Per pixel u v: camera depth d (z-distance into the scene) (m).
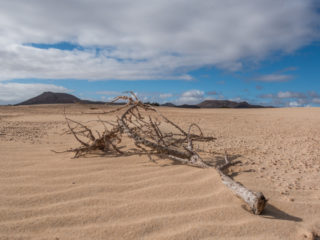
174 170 3.03
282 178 3.06
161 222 1.92
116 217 1.97
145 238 1.75
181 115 13.18
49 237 1.71
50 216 1.95
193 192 2.42
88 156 3.63
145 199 2.27
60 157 3.59
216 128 8.35
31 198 2.22
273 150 4.79
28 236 1.71
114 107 14.65
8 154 3.65
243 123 10.45
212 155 4.08
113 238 1.73
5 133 5.74
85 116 10.93
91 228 1.83
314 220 2.09
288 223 1.99
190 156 3.41
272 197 2.46
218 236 1.79
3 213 1.96
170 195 2.35
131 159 3.47
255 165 3.62
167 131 5.64
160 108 20.08
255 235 1.83
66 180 2.65
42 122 8.60
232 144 5.34
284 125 9.87
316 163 3.81
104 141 3.85
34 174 2.81
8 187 2.43
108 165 3.19
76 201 2.20
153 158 3.53
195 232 1.81
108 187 2.49
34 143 4.63
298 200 2.43
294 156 4.27
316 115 14.05
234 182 2.51
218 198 2.30
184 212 2.07
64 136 5.52
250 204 2.12
